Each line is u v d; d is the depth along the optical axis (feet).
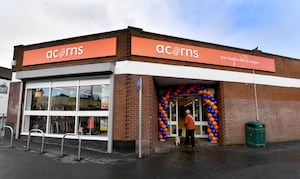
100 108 27.58
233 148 29.48
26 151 24.34
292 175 17.53
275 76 37.58
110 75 27.12
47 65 30.89
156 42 28.89
